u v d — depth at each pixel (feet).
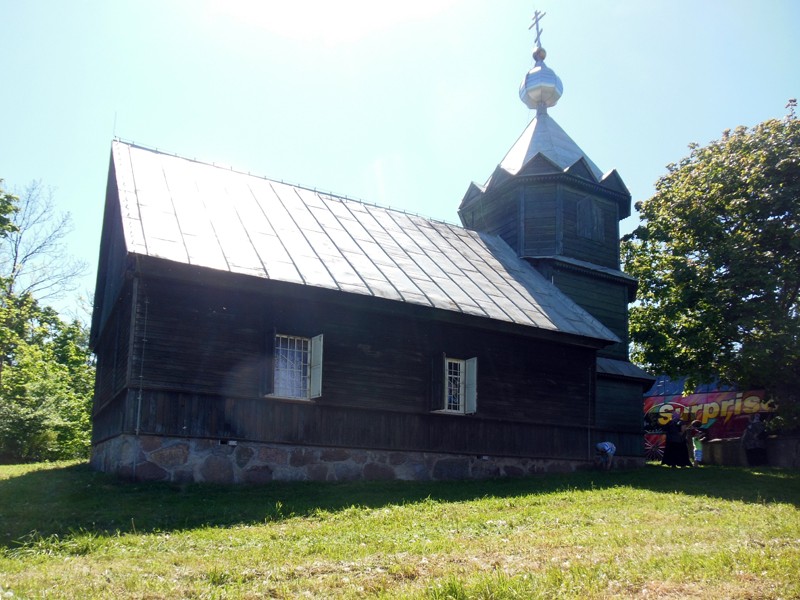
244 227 62.75
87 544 33.81
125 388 51.49
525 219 94.53
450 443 65.87
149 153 69.26
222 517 40.91
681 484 62.95
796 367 86.58
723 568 29.66
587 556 32.19
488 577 28.07
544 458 73.20
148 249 51.55
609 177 99.19
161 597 26.18
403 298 61.93
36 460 111.86
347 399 59.57
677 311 95.50
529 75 109.09
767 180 87.20
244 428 54.44
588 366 78.74
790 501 53.42
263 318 56.70
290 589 27.66
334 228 71.87
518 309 73.00
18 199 112.57
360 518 42.78
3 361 128.77
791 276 86.07
